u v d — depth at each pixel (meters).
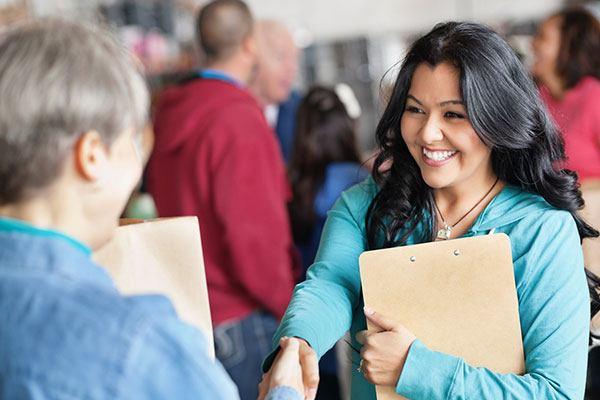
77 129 0.82
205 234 2.40
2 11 2.64
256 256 2.36
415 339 1.23
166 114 2.46
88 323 0.79
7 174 0.82
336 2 8.60
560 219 1.29
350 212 1.46
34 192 0.83
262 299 2.39
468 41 1.23
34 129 0.80
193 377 0.82
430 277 1.25
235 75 2.51
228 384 0.87
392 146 1.38
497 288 1.24
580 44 2.91
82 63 0.82
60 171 0.83
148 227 1.24
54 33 0.84
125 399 0.78
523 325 1.27
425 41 1.27
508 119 1.23
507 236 1.24
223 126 2.35
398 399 1.25
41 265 0.83
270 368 1.22
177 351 0.82
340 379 2.91
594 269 1.86
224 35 2.46
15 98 0.80
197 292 1.27
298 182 2.84
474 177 1.34
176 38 4.93
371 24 9.54
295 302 1.31
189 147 2.38
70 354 0.78
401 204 1.37
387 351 1.23
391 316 1.26
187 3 5.45
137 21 4.17
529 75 1.28
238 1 2.53
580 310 1.25
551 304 1.24
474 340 1.25
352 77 9.38
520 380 1.20
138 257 1.23
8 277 0.82
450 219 1.37
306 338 1.23
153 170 2.55
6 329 0.80
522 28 8.23
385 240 1.40
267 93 3.93
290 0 8.47
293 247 2.70
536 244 1.27
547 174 1.31
